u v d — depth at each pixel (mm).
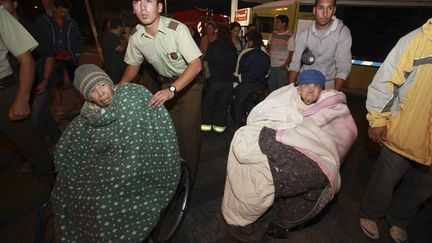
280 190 1720
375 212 2246
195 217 2521
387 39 6871
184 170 2252
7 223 2391
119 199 1448
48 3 4020
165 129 1729
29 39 2129
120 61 4496
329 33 2539
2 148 3680
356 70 7438
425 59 1689
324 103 1992
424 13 6391
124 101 1528
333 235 2340
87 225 1413
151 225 1568
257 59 4055
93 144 1514
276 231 2203
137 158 1500
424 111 1767
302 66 2834
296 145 1753
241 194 1817
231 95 4250
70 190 1481
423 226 2439
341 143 1995
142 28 2078
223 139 4211
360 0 6906
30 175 3107
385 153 2051
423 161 1848
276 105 2014
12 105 2215
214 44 3977
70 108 5199
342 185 3090
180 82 1875
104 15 17766
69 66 4539
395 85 1854
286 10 7613
